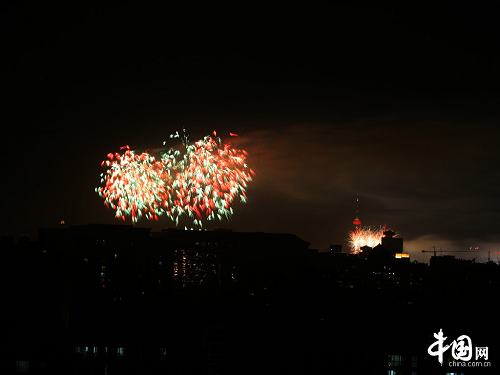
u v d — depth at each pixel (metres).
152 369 98.94
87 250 107.00
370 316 105.06
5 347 98.12
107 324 100.25
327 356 102.12
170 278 107.12
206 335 101.19
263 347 101.75
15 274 102.00
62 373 97.69
